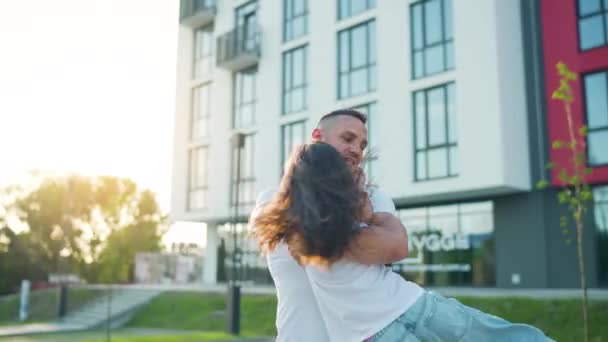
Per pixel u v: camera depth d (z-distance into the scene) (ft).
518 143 62.75
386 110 70.90
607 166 57.57
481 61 62.95
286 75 84.07
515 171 61.72
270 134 84.43
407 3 70.54
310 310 6.68
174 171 98.07
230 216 88.53
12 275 133.49
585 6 61.41
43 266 136.77
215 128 93.09
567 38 62.23
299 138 80.84
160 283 119.55
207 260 97.50
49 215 133.69
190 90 98.43
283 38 84.84
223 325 60.18
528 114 64.39
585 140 59.82
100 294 83.15
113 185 124.77
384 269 6.49
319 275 6.27
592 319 40.34
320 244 5.92
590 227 58.80
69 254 109.91
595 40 60.29
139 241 80.89
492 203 66.39
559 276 60.18
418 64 69.05
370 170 71.87
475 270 66.80
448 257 69.26
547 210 61.93
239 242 90.99
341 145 7.39
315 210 5.94
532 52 64.80
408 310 6.18
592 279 58.08
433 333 6.11
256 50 86.58
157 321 68.39
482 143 61.98
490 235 66.13
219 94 93.25
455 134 64.75
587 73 60.70
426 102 67.77
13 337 58.70
